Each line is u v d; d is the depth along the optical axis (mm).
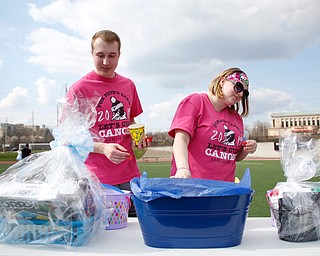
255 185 11945
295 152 1271
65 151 1240
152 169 21859
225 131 1767
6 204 1077
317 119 71375
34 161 1237
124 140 2152
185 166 1523
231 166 1816
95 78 2156
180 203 1003
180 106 1766
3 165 25266
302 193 1130
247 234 1207
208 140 1748
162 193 998
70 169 1211
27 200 1063
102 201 1212
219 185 1059
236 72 1695
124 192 1469
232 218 1025
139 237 1194
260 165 24375
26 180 1182
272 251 991
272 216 1331
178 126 1681
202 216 1007
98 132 2080
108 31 2104
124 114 2180
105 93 2137
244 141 1818
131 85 2285
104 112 2107
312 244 1075
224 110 1826
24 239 1078
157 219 1027
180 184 1031
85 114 1411
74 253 993
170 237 1024
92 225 1098
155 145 48125
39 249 1047
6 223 1085
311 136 1317
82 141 1268
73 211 1061
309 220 1097
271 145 38938
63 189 1081
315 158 1255
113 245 1083
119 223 1357
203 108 1758
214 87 1755
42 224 1066
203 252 976
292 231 1095
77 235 1055
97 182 1228
